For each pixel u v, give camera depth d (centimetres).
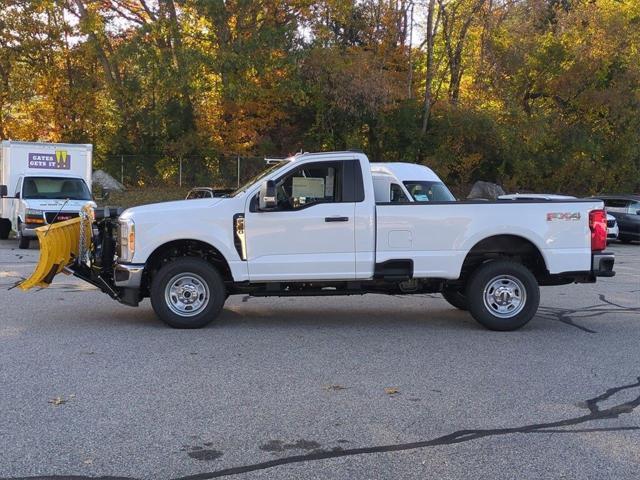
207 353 686
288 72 2830
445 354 699
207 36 2891
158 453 427
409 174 1248
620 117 3388
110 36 2995
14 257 1540
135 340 740
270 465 412
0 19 2955
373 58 3038
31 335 759
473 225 816
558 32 3338
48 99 3172
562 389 577
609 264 836
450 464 416
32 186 1808
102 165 3150
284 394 552
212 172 3162
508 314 824
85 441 445
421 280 849
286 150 3288
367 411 512
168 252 838
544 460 424
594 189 3556
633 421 498
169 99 2942
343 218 803
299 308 977
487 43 3184
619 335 806
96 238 866
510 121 3162
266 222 798
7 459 415
